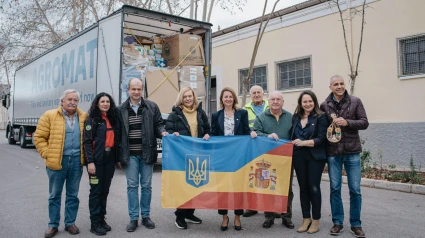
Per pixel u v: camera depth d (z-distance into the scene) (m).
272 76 12.53
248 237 4.68
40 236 4.78
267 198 4.95
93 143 4.77
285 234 4.78
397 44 9.39
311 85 11.36
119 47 8.74
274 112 5.19
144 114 5.05
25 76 17.22
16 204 6.43
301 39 11.61
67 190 4.89
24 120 17.34
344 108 4.68
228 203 4.92
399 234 4.74
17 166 11.16
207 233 4.86
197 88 9.80
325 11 10.91
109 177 4.93
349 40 10.33
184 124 5.18
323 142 4.77
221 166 5.02
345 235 4.70
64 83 12.24
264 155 4.99
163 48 10.30
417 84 9.05
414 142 9.02
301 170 4.88
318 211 4.80
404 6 9.27
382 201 6.56
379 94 9.78
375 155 9.73
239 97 13.80
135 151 5.00
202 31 10.12
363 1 9.99
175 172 5.01
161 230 4.99
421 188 7.12
